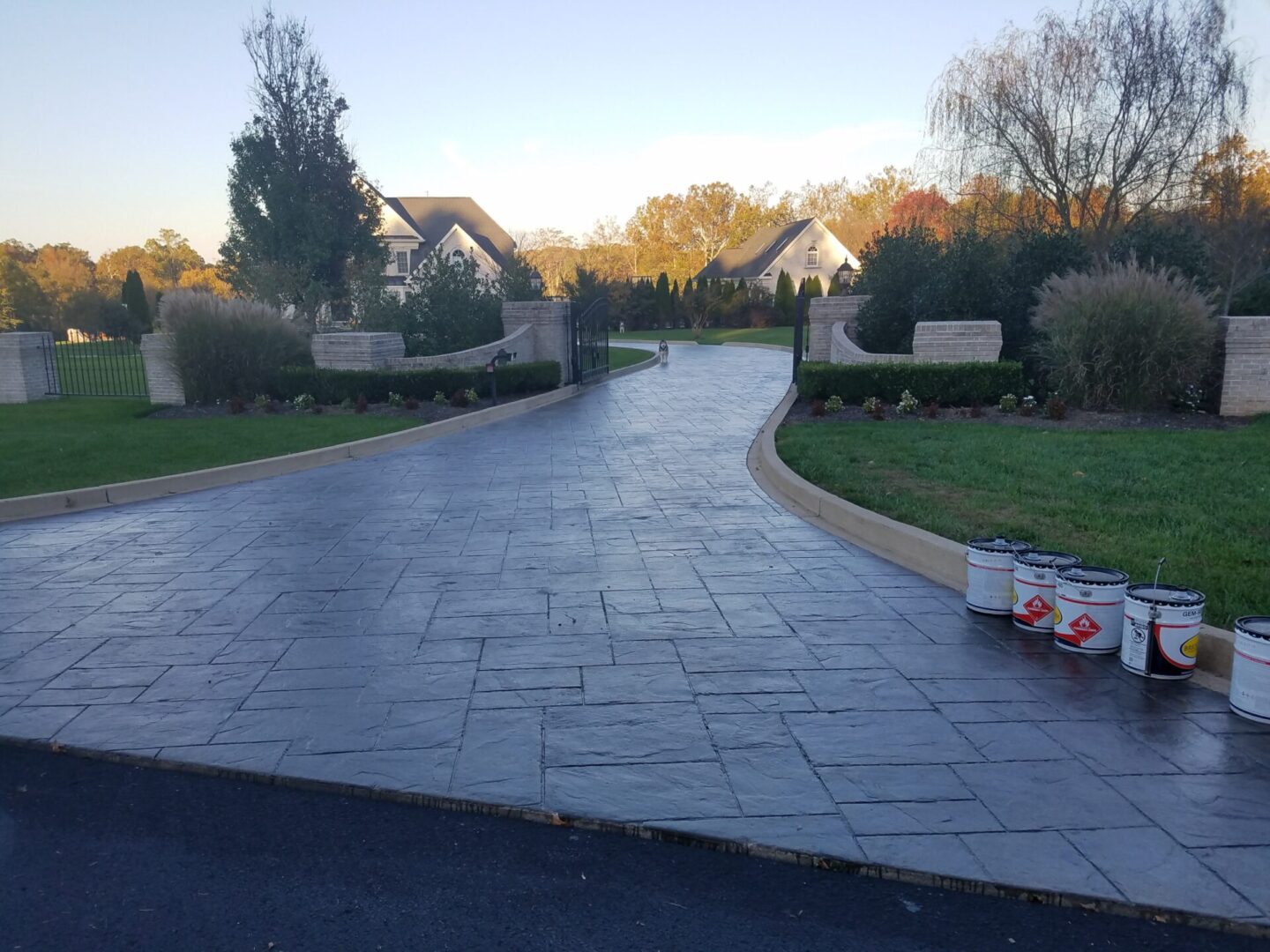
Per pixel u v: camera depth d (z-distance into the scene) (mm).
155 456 11961
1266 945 2922
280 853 3482
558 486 10375
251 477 11250
